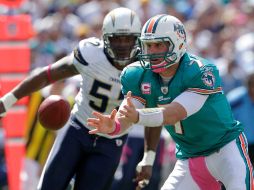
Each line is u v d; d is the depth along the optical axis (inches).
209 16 1256.2
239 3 1333.7
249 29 1255.5
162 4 1333.7
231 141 552.4
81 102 614.2
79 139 612.1
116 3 1286.9
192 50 1166.3
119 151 619.5
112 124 482.3
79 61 591.5
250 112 807.1
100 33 1074.7
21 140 789.2
